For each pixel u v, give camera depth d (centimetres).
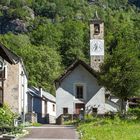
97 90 7025
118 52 6016
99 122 4806
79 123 5212
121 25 16125
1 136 3092
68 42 14988
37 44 15438
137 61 5978
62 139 2970
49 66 11350
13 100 5897
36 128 4284
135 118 5209
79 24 16625
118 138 2825
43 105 7806
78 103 7012
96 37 8225
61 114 6544
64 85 7044
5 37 14400
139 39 13775
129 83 5903
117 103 7331
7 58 4472
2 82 4491
